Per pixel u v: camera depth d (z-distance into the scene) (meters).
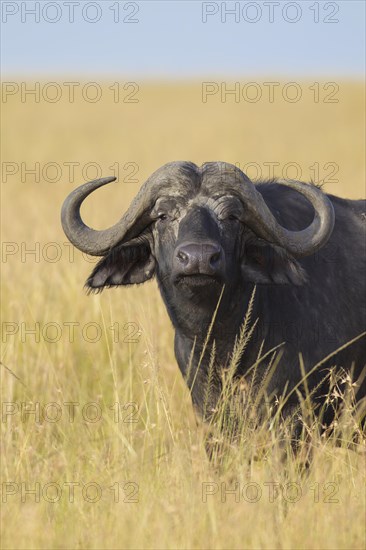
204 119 137.50
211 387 22.12
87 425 24.42
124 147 100.31
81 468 21.95
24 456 22.16
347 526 18.14
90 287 22.27
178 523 18.08
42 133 122.94
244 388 21.59
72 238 21.34
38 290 33.41
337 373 22.28
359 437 22.55
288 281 21.02
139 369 27.23
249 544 17.81
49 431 23.70
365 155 86.44
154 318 30.19
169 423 22.11
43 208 49.34
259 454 21.14
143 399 24.27
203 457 20.62
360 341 22.75
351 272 22.89
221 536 17.70
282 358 21.59
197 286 19.36
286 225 22.30
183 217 20.27
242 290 21.27
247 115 141.25
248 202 20.36
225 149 90.81
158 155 87.25
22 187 61.53
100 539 17.77
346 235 23.44
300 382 21.36
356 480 20.66
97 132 124.06
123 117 144.88
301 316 21.81
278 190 23.17
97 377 28.75
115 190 51.28
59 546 17.98
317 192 20.83
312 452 21.66
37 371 28.55
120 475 20.72
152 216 20.81
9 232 43.81
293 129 121.50
